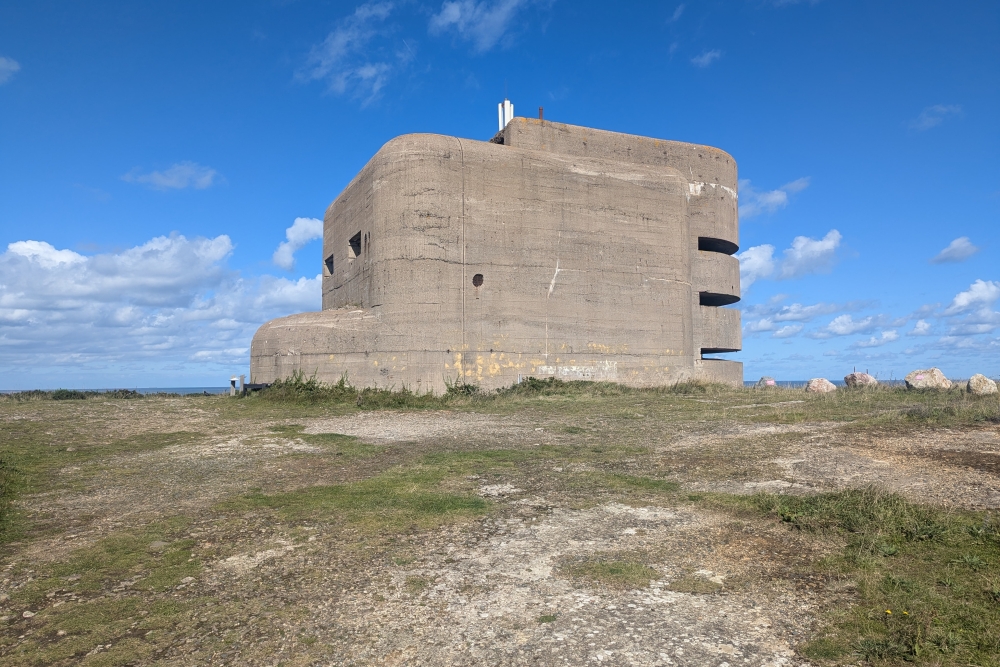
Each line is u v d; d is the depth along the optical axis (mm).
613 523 7078
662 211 25781
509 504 7914
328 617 4945
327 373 21672
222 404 19828
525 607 5020
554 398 20594
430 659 4281
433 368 21125
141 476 10078
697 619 4742
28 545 6793
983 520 6477
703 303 30750
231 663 4305
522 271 22922
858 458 9688
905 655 4109
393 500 8133
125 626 4871
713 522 7016
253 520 7523
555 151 25156
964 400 16344
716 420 14938
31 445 12734
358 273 24281
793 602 4980
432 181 21562
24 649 4535
